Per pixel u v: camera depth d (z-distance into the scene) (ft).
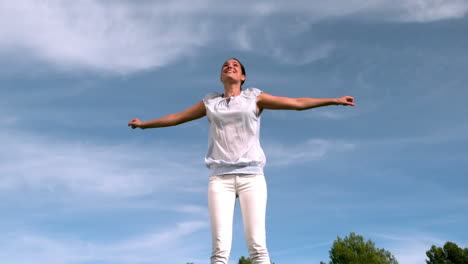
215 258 12.80
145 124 15.69
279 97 14.44
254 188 13.34
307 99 14.30
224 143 13.94
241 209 13.43
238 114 13.89
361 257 77.82
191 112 15.17
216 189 13.48
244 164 13.50
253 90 14.57
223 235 12.93
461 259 92.07
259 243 12.91
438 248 95.35
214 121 14.17
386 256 79.05
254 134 14.14
